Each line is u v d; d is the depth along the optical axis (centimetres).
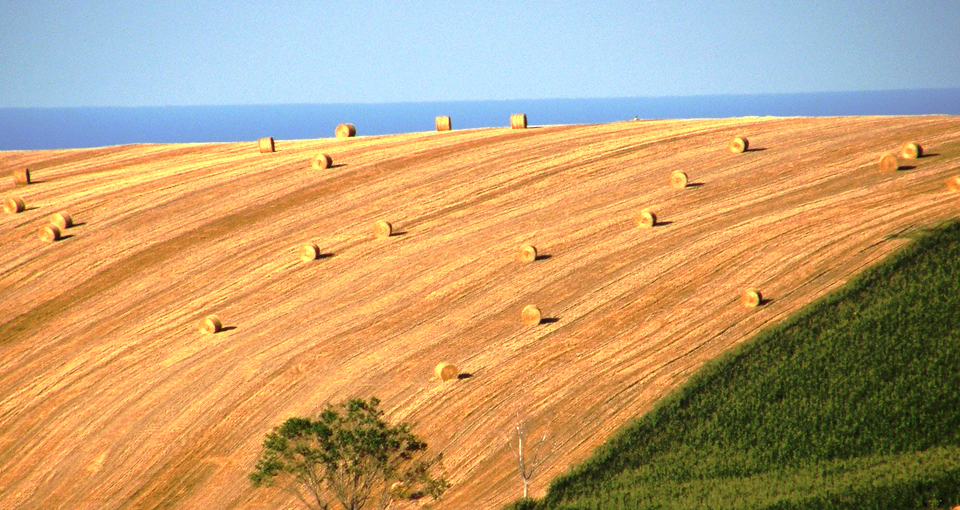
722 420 9181
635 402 9650
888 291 10450
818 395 9312
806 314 10338
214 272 14075
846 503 8000
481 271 13288
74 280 14125
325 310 12638
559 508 8312
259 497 9119
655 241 13488
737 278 11831
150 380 11319
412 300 12662
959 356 9388
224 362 11538
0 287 14062
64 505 9288
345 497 8562
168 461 9812
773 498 8131
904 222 12212
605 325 11338
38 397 11219
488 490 8750
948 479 8050
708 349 10331
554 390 10131
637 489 8488
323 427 8494
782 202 14138
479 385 10406
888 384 9288
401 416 10019
